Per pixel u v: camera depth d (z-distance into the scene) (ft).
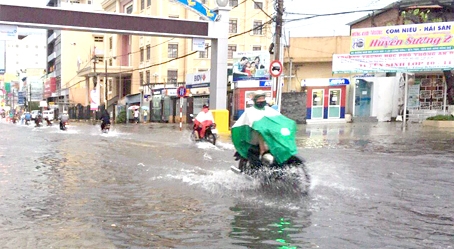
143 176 27.37
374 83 91.91
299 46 115.75
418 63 79.77
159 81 152.97
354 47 86.63
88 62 203.41
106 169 30.58
